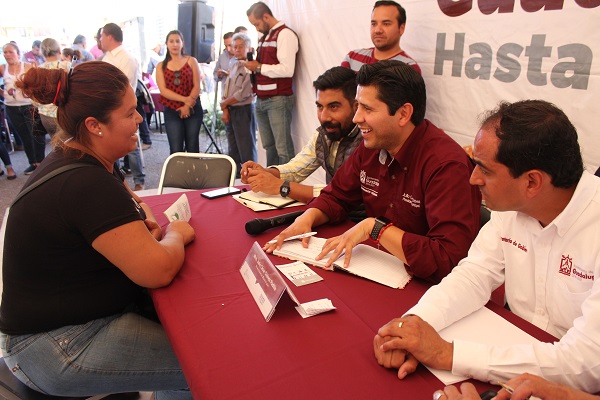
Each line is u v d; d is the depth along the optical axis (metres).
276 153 4.13
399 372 0.86
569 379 0.83
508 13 1.97
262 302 1.09
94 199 1.09
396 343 0.88
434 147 1.40
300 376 0.86
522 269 1.09
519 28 1.94
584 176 0.92
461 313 1.04
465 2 2.17
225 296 1.16
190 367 0.90
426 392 0.82
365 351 0.93
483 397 0.78
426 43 2.43
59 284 1.15
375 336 0.93
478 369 0.85
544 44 1.85
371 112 1.39
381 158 1.53
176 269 1.25
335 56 3.25
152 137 6.90
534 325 1.04
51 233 1.09
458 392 0.77
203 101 7.32
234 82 4.46
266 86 3.74
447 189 1.31
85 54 6.16
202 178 2.39
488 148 0.90
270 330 1.01
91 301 1.19
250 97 4.50
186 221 1.64
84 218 1.08
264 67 3.64
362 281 1.23
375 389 0.83
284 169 2.21
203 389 0.83
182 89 4.27
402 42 2.58
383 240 1.29
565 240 0.96
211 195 1.99
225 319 1.06
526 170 0.87
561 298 1.01
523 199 0.92
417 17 2.45
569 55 1.77
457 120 2.32
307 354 0.93
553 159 0.85
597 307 0.84
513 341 0.96
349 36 3.07
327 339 0.97
